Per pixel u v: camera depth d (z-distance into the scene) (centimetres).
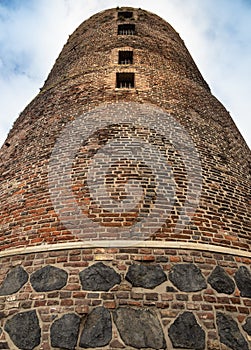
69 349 369
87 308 400
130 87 869
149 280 425
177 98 830
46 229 500
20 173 643
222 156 703
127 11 1245
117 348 367
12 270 455
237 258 476
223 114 900
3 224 542
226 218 542
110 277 427
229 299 423
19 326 394
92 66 934
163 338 377
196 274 439
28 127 805
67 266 443
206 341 380
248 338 392
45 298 415
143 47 1021
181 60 1063
